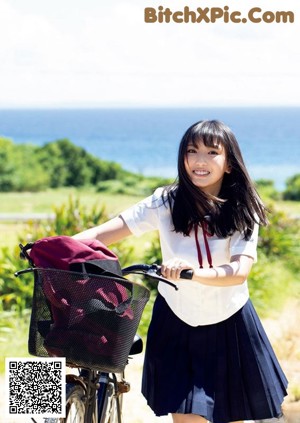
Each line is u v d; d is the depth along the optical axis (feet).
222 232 12.14
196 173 12.11
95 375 11.63
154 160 295.89
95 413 11.69
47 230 29.99
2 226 52.60
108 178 181.68
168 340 12.64
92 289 10.41
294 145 318.65
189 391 12.17
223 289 12.39
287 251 37.68
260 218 12.45
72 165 179.01
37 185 163.12
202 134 12.08
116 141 360.28
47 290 10.50
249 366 12.59
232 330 12.57
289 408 18.26
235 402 12.54
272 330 26.37
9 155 168.66
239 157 12.33
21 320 25.81
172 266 11.04
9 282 27.48
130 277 28.22
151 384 12.71
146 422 17.80
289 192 122.72
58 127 463.83
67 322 10.46
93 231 12.55
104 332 10.45
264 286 31.09
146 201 12.73
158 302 12.89
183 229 12.21
